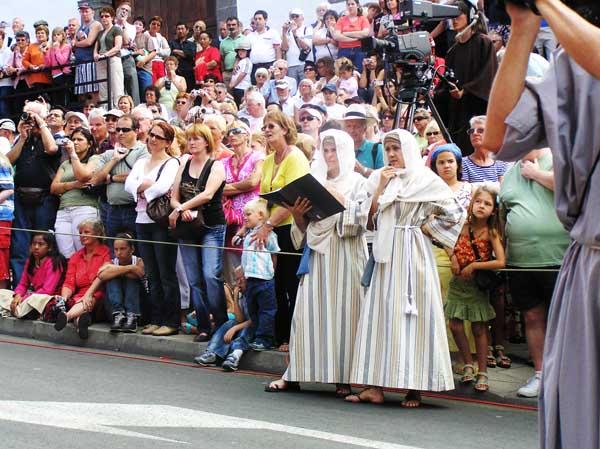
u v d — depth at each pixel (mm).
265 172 10438
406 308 8484
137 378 9570
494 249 9109
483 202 9109
